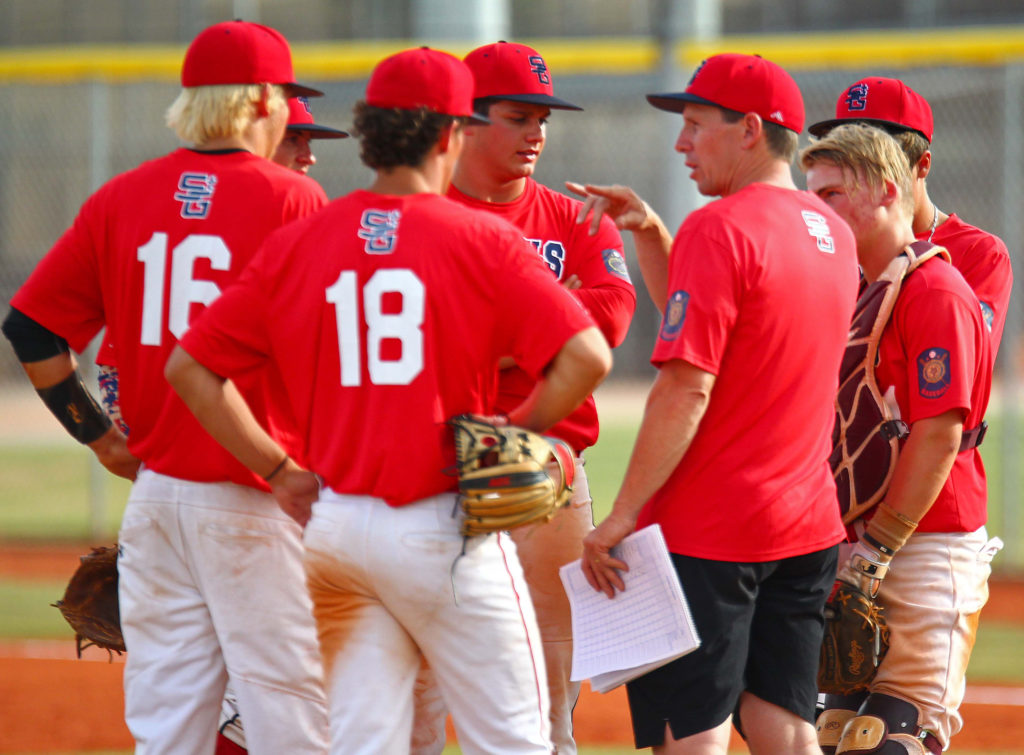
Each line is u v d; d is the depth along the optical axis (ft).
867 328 39.27
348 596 31.96
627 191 40.98
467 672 31.19
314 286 31.45
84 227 37.37
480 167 43.60
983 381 40.06
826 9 330.34
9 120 255.09
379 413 30.81
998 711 63.72
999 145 253.44
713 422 34.06
